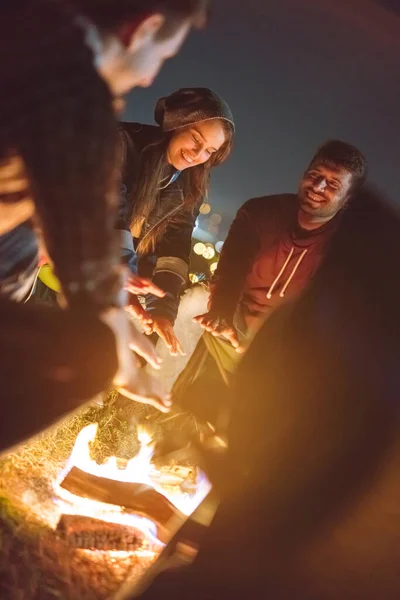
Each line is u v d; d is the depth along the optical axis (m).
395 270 1.96
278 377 2.00
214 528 1.92
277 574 1.87
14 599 2.31
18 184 1.73
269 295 3.90
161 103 3.71
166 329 3.77
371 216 2.03
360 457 1.86
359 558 1.87
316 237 3.79
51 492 3.03
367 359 1.89
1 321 1.69
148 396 2.41
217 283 3.90
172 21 1.78
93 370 1.71
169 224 3.93
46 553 2.60
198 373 4.01
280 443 1.93
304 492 1.87
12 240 2.17
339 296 1.98
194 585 1.89
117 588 2.54
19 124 1.57
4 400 1.70
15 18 1.62
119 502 3.01
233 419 2.04
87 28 1.66
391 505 1.88
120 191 3.43
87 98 1.59
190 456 3.44
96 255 1.63
